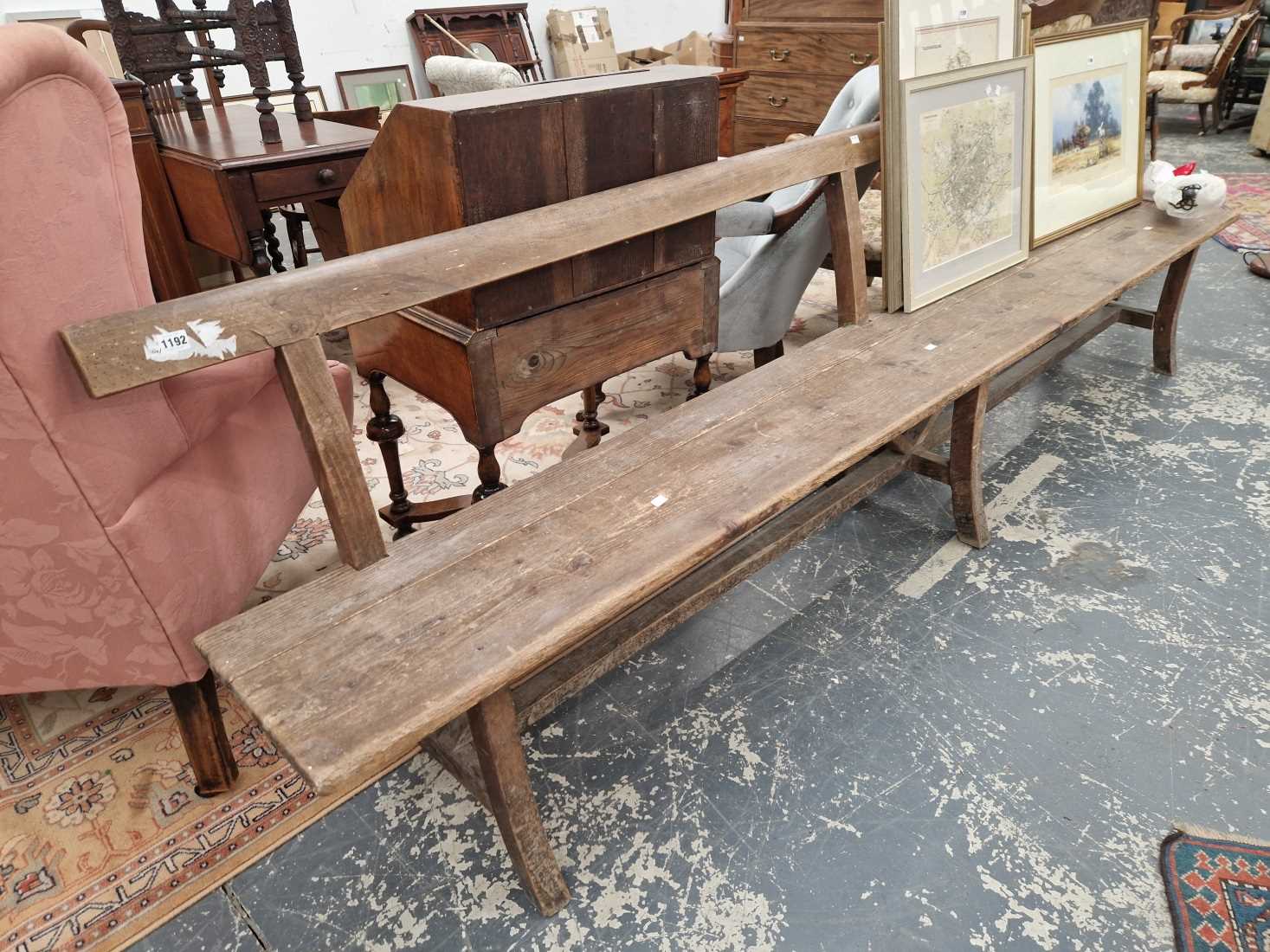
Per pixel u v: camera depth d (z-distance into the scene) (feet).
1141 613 6.43
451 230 4.65
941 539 7.41
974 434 6.78
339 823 5.04
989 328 6.83
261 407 5.25
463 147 4.58
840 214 6.91
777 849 4.79
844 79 12.97
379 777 5.33
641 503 4.73
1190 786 5.04
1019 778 5.15
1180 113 24.66
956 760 5.29
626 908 4.51
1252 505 7.61
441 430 9.71
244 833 4.96
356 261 4.21
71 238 3.58
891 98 6.62
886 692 5.82
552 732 5.63
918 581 6.91
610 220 5.21
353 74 16.17
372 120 12.24
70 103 3.56
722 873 4.66
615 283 5.66
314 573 7.25
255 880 4.70
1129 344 10.94
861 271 7.11
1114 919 4.34
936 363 6.28
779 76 13.74
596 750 5.48
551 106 4.89
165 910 4.52
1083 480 8.09
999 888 4.52
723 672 6.08
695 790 5.17
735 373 10.71
